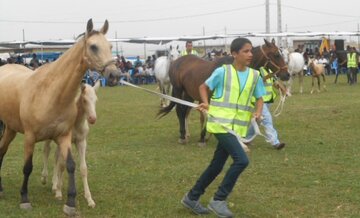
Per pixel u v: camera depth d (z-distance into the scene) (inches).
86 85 267.4
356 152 384.2
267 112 399.9
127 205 265.9
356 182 297.7
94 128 555.5
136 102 853.2
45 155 309.1
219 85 231.5
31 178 332.5
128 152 410.9
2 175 340.2
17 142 473.7
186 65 440.8
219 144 234.4
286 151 396.2
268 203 263.6
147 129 539.8
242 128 231.0
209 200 272.7
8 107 269.0
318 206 257.0
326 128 507.8
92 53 237.5
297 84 1167.6
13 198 285.4
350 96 827.4
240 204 262.4
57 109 246.4
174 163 364.8
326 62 1498.5
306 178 310.5
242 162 226.5
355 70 1131.3
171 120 604.4
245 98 229.9
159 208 258.8
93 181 317.7
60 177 282.2
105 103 842.2
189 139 471.5
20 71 289.6
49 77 248.2
